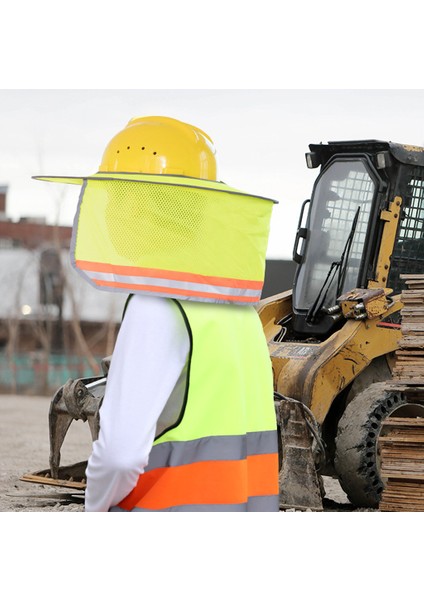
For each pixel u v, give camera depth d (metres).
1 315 38.16
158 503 4.05
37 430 18.70
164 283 4.07
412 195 10.97
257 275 4.31
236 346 4.23
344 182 11.11
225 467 4.10
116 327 38.09
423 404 10.09
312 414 9.62
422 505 9.08
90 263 4.11
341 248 11.05
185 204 4.11
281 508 9.23
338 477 10.12
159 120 4.58
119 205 4.10
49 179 4.57
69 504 9.67
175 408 4.11
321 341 11.08
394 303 10.62
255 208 4.26
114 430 3.85
